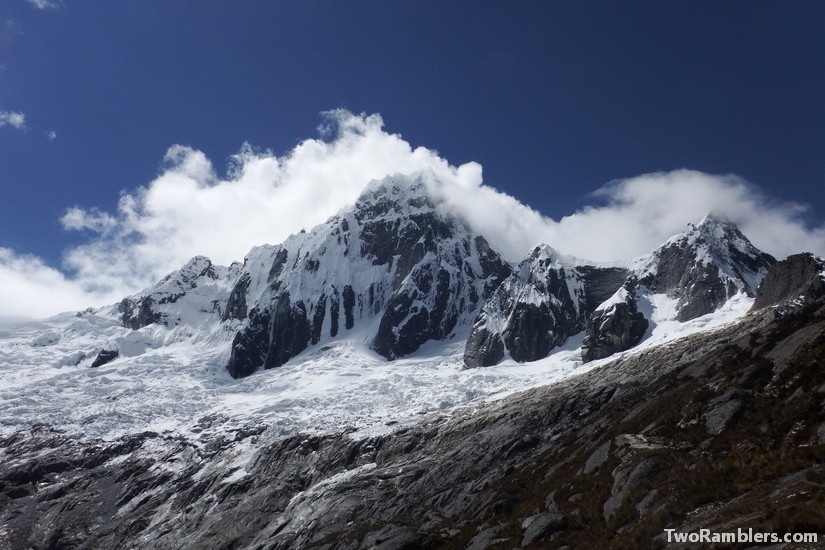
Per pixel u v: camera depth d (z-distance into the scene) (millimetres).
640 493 50500
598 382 124875
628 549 42969
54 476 166875
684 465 51906
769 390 58906
